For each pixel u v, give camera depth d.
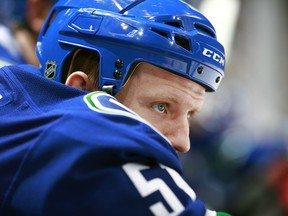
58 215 0.78
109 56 0.90
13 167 0.81
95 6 0.94
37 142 0.81
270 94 3.91
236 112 3.14
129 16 0.91
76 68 0.95
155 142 0.81
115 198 0.77
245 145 2.72
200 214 0.80
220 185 2.62
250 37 3.98
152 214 0.78
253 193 2.44
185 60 0.89
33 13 1.78
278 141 2.77
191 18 0.92
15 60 1.70
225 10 2.90
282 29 4.11
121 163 0.79
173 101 0.90
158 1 0.93
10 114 0.87
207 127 2.79
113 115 0.82
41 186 0.79
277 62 4.02
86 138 0.79
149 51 0.88
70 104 0.86
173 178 0.81
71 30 0.94
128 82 0.90
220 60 0.94
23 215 0.79
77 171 0.78
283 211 2.39
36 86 0.90
